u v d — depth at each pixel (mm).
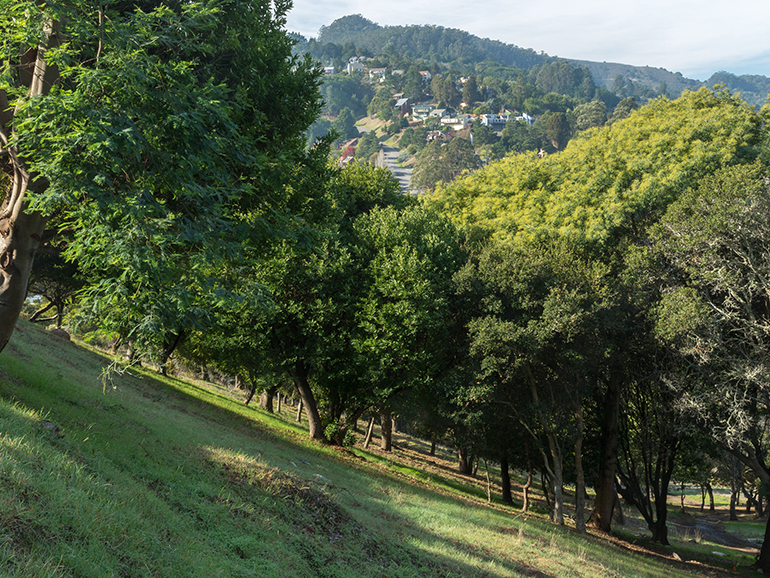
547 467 24312
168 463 9906
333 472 17391
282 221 13211
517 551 14078
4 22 8445
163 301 8406
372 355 22297
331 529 10219
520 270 21469
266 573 7133
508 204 32188
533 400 23047
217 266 9328
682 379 21859
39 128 8164
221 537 7707
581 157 30531
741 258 21031
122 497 6941
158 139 8594
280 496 10586
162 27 9188
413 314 21281
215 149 8664
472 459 45062
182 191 8609
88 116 7441
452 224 28500
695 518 57469
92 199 8195
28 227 9531
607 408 27656
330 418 27688
